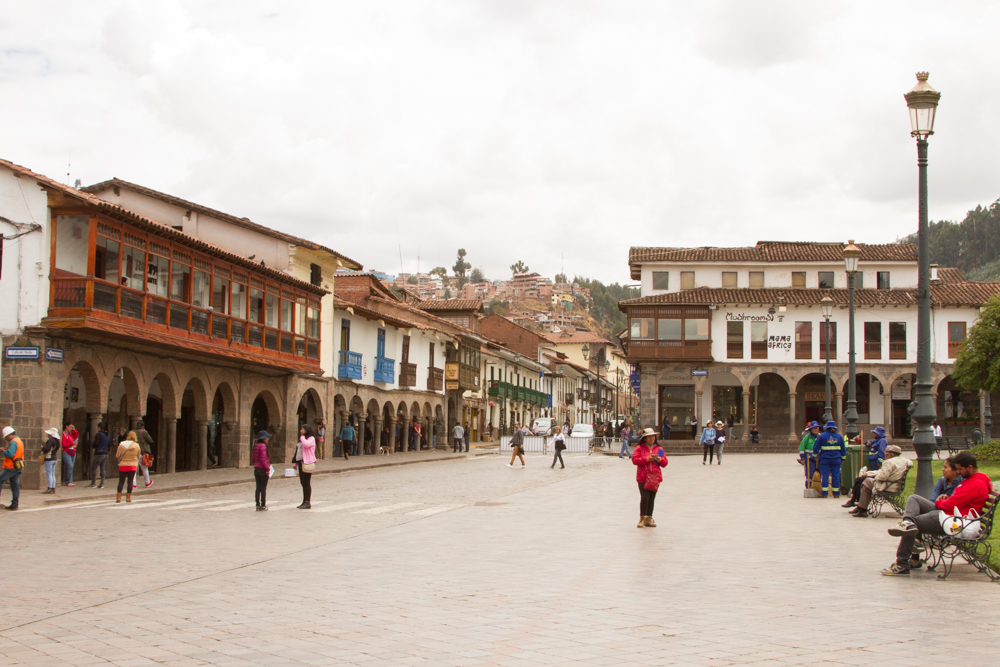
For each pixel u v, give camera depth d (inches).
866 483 690.8
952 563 412.8
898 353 2222.0
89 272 960.3
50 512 749.3
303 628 304.2
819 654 263.4
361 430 1804.9
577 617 320.5
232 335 1227.2
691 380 2274.9
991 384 1722.4
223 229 1488.7
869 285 2352.4
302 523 658.2
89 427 1151.6
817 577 409.1
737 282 2375.7
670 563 454.3
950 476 438.6
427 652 269.3
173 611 334.6
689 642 280.2
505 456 2071.9
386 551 504.1
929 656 260.2
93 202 956.6
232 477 1146.0
